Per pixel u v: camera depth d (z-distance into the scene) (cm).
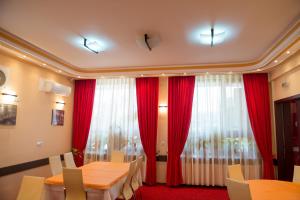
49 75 531
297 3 265
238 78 560
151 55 464
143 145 578
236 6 272
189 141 566
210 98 566
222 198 470
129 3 268
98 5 272
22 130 446
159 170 580
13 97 424
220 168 543
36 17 304
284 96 473
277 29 335
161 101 600
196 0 260
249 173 529
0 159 395
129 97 609
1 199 396
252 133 538
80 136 616
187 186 554
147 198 470
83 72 589
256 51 434
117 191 362
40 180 271
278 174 511
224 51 434
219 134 552
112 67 567
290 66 421
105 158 600
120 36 365
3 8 280
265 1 261
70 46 415
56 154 557
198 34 354
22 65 449
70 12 290
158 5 271
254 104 537
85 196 322
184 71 541
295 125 462
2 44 361
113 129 605
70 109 623
